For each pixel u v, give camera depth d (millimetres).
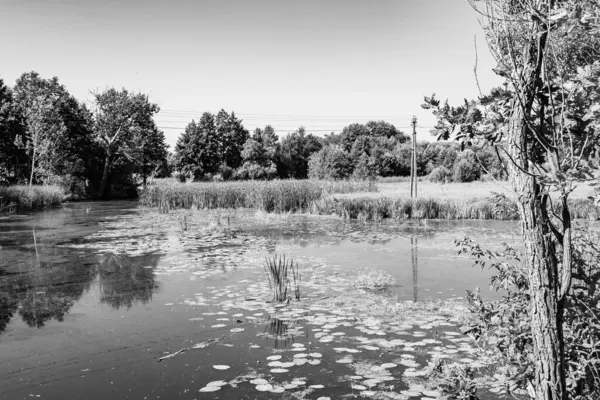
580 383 2861
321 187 27688
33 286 8672
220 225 18422
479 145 2346
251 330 5926
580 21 1953
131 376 4637
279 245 13211
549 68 2396
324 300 7285
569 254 2145
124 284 8727
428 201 21016
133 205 32312
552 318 2104
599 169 1859
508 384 3000
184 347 5391
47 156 36781
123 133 45406
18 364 5031
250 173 61312
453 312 6449
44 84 42062
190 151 64812
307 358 4922
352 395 4051
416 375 4379
